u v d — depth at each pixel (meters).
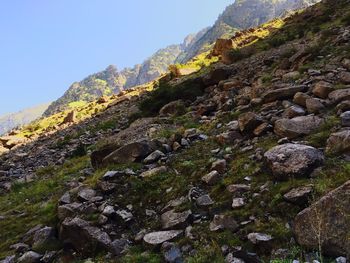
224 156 13.36
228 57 44.47
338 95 13.86
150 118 28.17
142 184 13.37
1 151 48.19
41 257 11.71
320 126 12.45
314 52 23.44
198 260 8.65
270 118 14.86
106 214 12.19
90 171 19.59
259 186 10.49
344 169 9.41
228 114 18.59
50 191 18.80
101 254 10.76
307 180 9.65
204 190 11.87
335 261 7.21
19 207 17.66
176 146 16.09
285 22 67.81
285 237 8.30
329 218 7.62
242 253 8.20
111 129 35.75
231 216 9.80
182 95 29.72
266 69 28.39
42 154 34.53
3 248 13.24
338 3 49.16
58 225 12.85
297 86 16.56
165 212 11.45
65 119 60.12
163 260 9.38
